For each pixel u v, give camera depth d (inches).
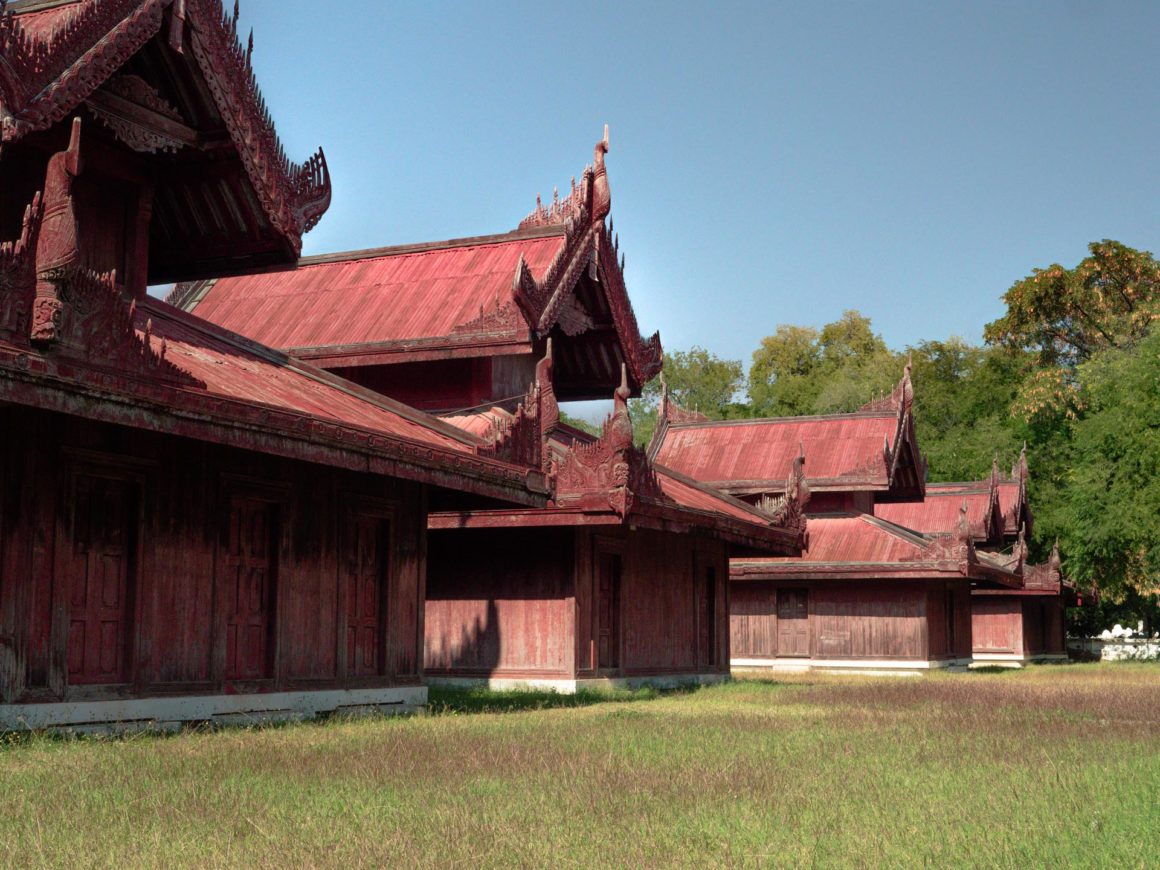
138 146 645.3
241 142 666.8
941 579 1686.8
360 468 612.1
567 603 994.1
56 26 543.8
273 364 734.5
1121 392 2028.8
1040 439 2874.0
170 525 602.5
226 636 635.5
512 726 636.7
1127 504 1920.5
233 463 645.9
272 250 740.7
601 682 1019.3
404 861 279.9
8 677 511.2
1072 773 464.8
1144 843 323.9
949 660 1753.2
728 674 1286.9
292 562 687.7
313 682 698.8
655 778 432.1
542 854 291.7
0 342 420.5
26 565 522.0
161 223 749.9
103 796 356.5
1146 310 2596.0
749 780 430.9
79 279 446.0
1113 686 1196.5
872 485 1692.9
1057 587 2123.5
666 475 1243.8
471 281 1045.2
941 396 3299.7
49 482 535.8
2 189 620.1
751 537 1141.1
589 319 1090.1
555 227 1075.9
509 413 1001.5
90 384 453.7
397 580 784.9
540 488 786.8
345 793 377.1
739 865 285.1
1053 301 3095.5
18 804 341.4
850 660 1659.7
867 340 3814.0
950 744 579.2
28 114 522.9
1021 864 294.8
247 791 372.5
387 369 1027.9
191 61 641.6
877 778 446.0
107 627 567.8
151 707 580.7
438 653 1032.2
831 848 309.1
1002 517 2176.4
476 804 364.5
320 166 728.3
